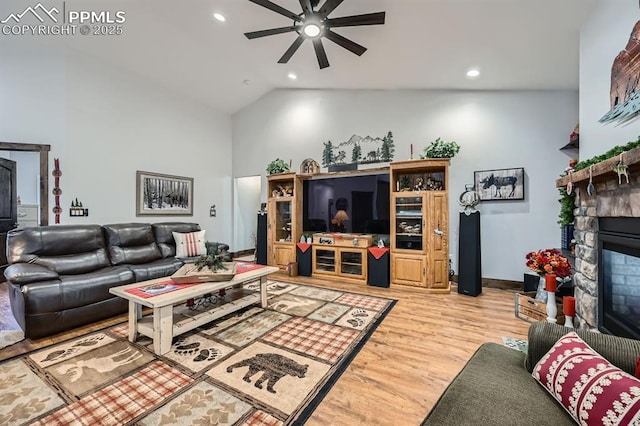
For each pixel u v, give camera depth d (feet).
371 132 15.71
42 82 13.21
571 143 10.94
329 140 17.07
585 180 6.49
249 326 8.73
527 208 12.50
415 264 12.69
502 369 4.19
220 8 10.60
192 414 4.95
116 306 9.56
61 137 13.44
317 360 6.76
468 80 12.30
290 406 5.18
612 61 6.50
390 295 12.03
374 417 4.94
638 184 4.94
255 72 16.52
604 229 6.17
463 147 13.62
